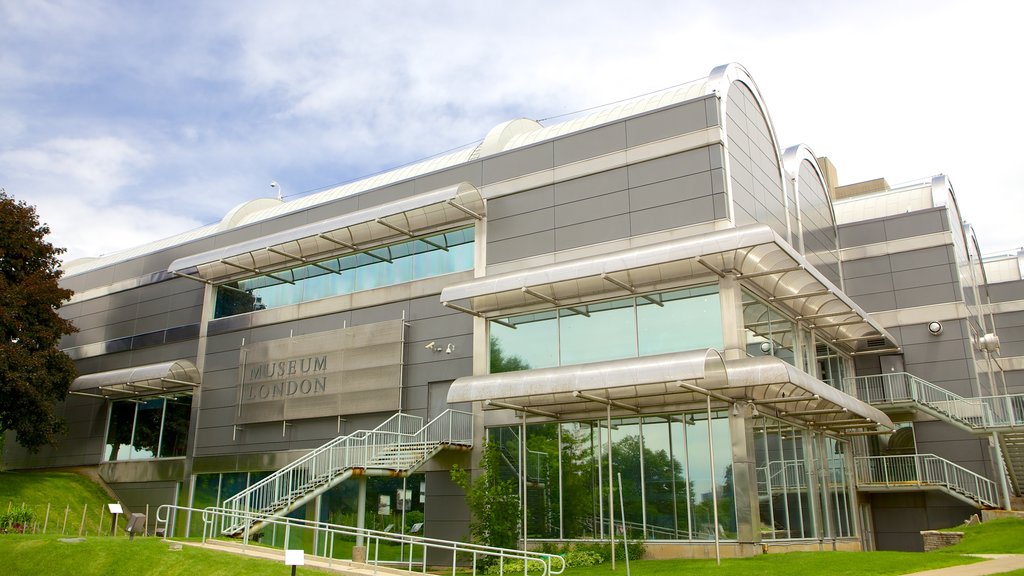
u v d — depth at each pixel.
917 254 34.09
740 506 21.97
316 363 32.94
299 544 26.86
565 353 26.47
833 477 28.77
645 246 23.44
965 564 18.14
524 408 25.58
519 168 29.55
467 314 29.44
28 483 35.59
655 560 22.56
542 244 28.19
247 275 36.97
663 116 26.73
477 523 26.06
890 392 31.56
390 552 28.36
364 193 33.94
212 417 35.97
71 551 19.91
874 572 17.17
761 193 28.48
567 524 25.06
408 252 32.06
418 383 30.05
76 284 44.91
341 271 33.94
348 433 31.33
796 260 22.17
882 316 34.19
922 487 29.61
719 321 23.48
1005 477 27.83
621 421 24.91
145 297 41.09
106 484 38.72
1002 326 43.06
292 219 36.34
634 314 25.33
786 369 20.03
